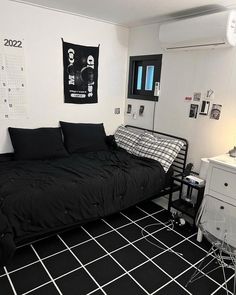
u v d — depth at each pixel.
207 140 2.91
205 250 2.28
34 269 1.94
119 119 4.00
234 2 2.38
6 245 1.72
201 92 2.89
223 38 2.37
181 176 2.80
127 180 2.53
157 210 3.00
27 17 2.79
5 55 2.74
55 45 3.07
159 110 3.42
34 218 1.95
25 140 2.90
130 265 2.04
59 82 3.22
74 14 3.10
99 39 3.43
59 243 2.27
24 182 2.18
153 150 3.09
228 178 2.12
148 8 2.70
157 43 3.30
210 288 1.85
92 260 2.08
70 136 3.27
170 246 2.32
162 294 1.78
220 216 1.70
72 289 1.77
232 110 2.63
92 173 2.51
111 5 2.68
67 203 2.13
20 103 2.96
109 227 2.59
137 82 3.76
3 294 1.70
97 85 3.59
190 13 2.80
